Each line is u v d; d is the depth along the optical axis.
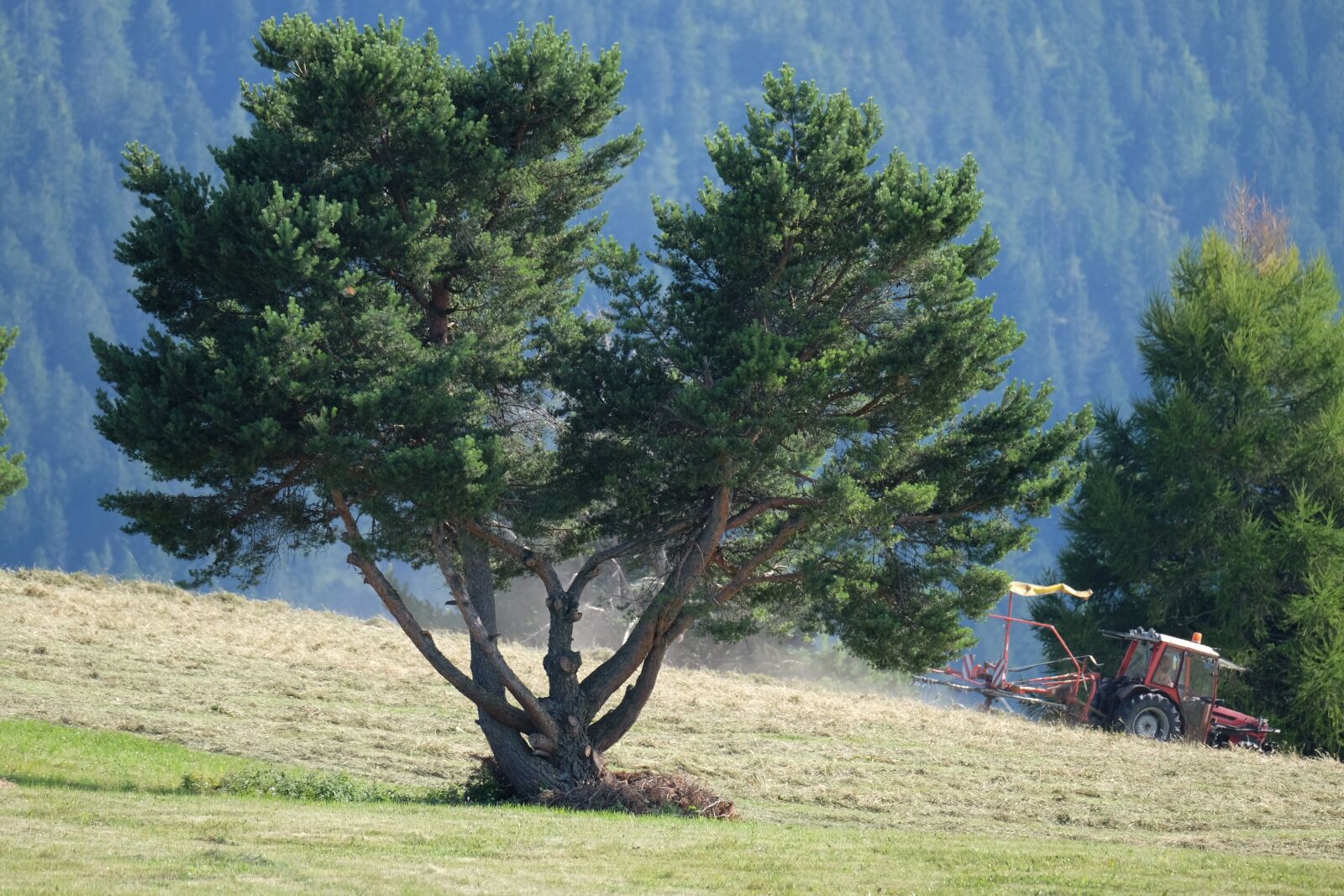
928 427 83.38
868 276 78.25
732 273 82.62
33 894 43.59
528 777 79.19
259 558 81.50
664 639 82.94
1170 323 190.12
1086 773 100.94
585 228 92.19
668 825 67.62
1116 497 181.00
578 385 82.19
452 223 82.62
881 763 100.31
